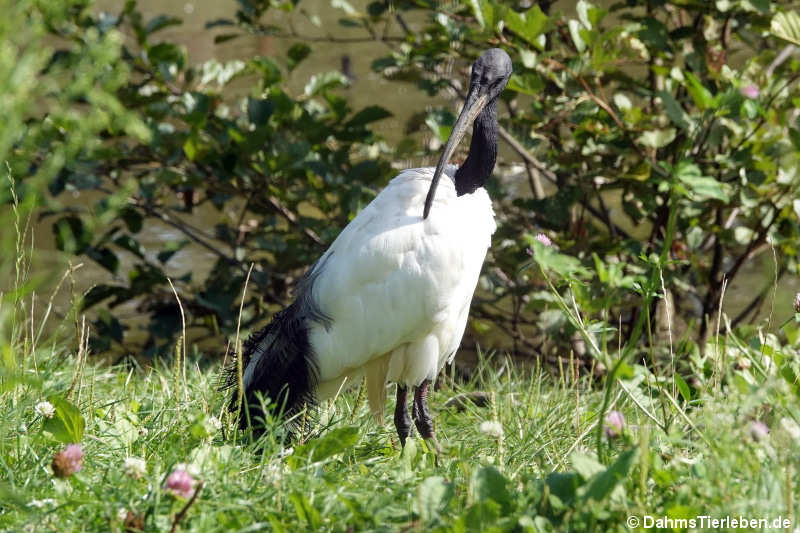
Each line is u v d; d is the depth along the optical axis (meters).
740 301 16.06
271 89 12.48
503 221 13.13
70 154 4.24
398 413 8.27
